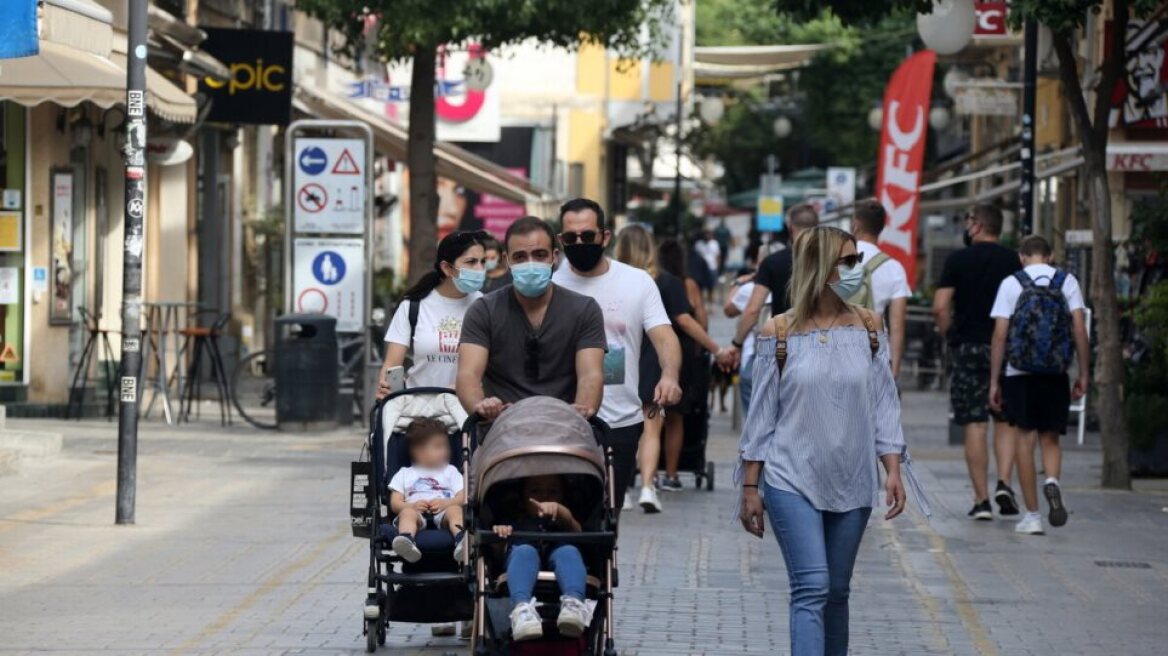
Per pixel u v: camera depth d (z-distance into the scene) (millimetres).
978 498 36594
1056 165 68688
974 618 25938
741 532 34188
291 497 37719
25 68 42031
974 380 36312
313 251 53875
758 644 23719
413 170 61750
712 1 168875
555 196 113688
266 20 78250
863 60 140250
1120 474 41938
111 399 54688
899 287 33062
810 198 134375
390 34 60406
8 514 34406
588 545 19516
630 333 25469
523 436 19328
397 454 23141
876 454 19969
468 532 20266
